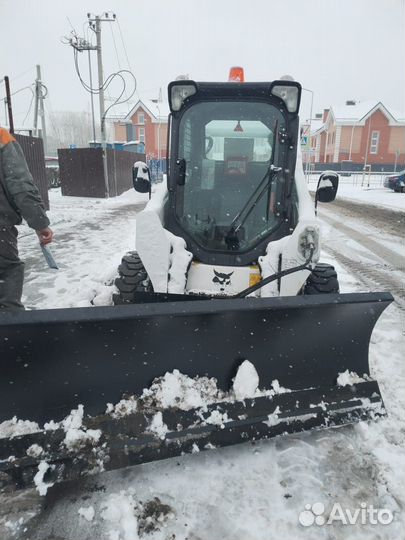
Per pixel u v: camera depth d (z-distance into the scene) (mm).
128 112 36719
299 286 2832
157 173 22750
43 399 2033
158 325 2068
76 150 15797
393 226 10656
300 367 2350
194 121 3258
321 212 13500
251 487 1997
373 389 2377
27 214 2697
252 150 3285
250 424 2137
